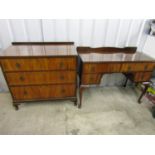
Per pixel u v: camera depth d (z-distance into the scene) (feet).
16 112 6.25
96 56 6.19
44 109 6.50
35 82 5.59
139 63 5.73
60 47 6.17
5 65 4.97
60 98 6.31
